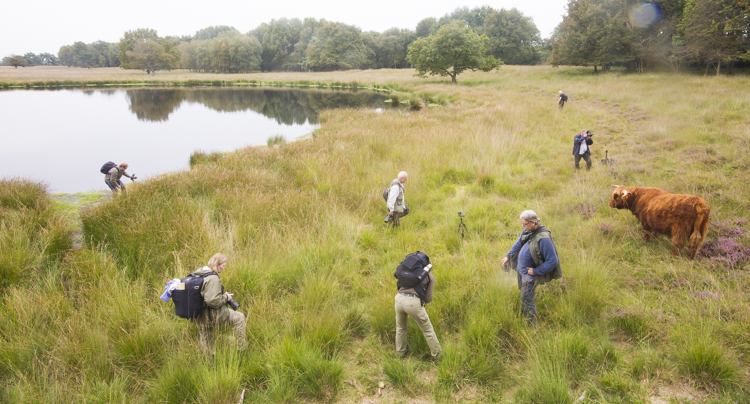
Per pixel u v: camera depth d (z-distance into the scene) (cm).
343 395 339
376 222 723
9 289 459
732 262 473
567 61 3919
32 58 19400
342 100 3491
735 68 2978
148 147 1686
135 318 409
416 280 347
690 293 427
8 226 618
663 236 552
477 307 428
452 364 353
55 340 381
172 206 734
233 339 369
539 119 1694
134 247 578
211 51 9294
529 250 391
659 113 1529
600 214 670
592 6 3675
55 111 2833
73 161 1430
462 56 3944
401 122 1750
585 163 1005
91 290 462
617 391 318
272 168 1094
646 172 835
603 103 2053
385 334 416
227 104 3344
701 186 703
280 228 661
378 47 9544
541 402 312
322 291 471
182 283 344
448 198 831
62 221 677
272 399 332
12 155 1527
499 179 912
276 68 10519
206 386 319
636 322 388
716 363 319
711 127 1153
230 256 546
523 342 372
